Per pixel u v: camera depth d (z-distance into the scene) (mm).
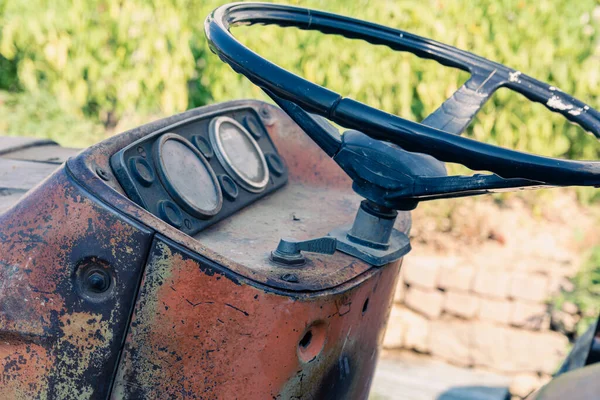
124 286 1094
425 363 3465
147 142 1324
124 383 1122
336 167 1781
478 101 1668
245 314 1094
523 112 4184
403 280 3607
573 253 3910
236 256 1233
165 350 1106
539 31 3975
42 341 1125
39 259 1114
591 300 3422
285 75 1137
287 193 1689
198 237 1314
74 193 1110
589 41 4062
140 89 4434
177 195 1295
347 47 4062
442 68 4012
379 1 3906
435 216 4141
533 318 3479
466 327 3494
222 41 1202
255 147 1665
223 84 4254
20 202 1144
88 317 1107
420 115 4297
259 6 1552
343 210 1628
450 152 1079
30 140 2086
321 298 1136
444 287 3559
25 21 4344
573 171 1073
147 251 1087
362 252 1306
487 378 3363
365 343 1345
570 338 3428
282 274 1157
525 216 4273
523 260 3791
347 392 1325
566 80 4016
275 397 1133
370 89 4086
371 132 1104
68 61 4457
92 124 4750
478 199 4355
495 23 3967
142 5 4191
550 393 1128
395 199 1276
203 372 1109
